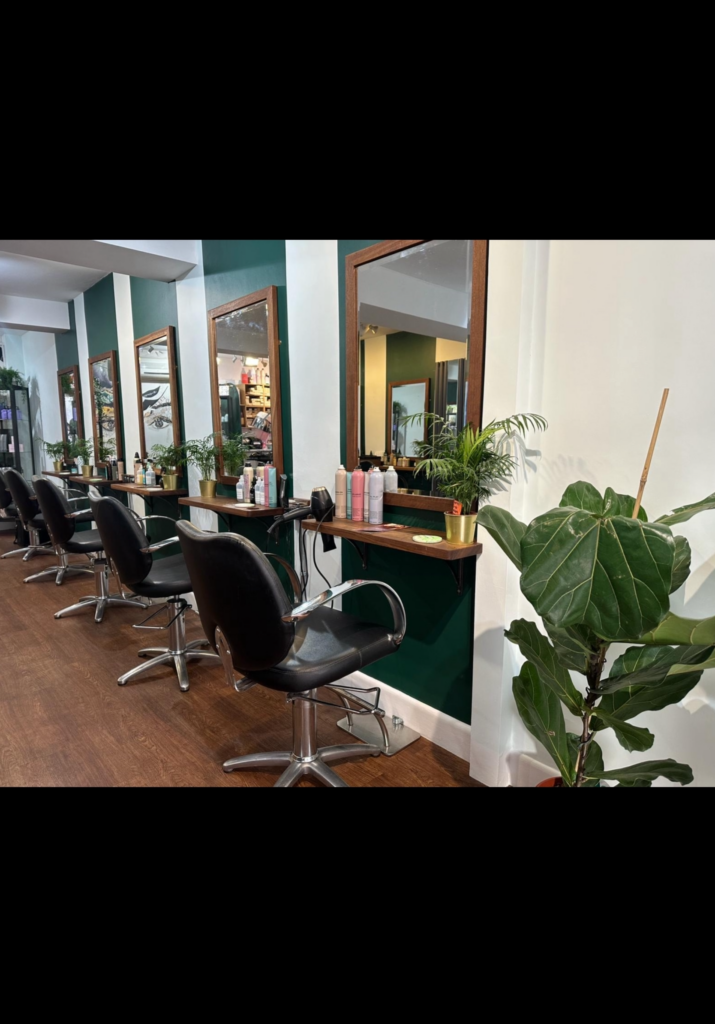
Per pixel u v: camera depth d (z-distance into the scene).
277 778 1.77
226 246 2.77
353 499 2.04
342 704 2.27
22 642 2.96
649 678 0.98
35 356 6.81
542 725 1.24
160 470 3.75
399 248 1.81
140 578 2.29
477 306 1.61
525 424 1.50
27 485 4.18
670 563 0.80
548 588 0.86
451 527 1.65
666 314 1.27
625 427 1.36
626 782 1.18
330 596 1.42
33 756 1.89
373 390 2.02
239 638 1.37
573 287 1.42
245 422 2.81
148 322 3.79
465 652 1.85
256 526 2.83
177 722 2.12
